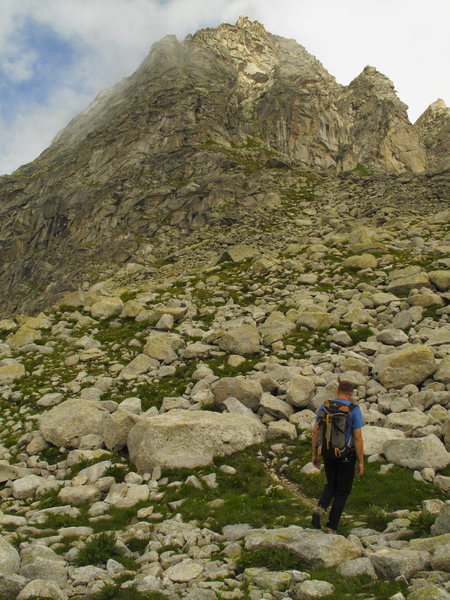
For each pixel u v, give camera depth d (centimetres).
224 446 1229
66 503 1094
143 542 890
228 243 5078
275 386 1583
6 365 2070
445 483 1010
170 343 2077
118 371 1962
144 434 1252
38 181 10212
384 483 1053
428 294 2173
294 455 1236
